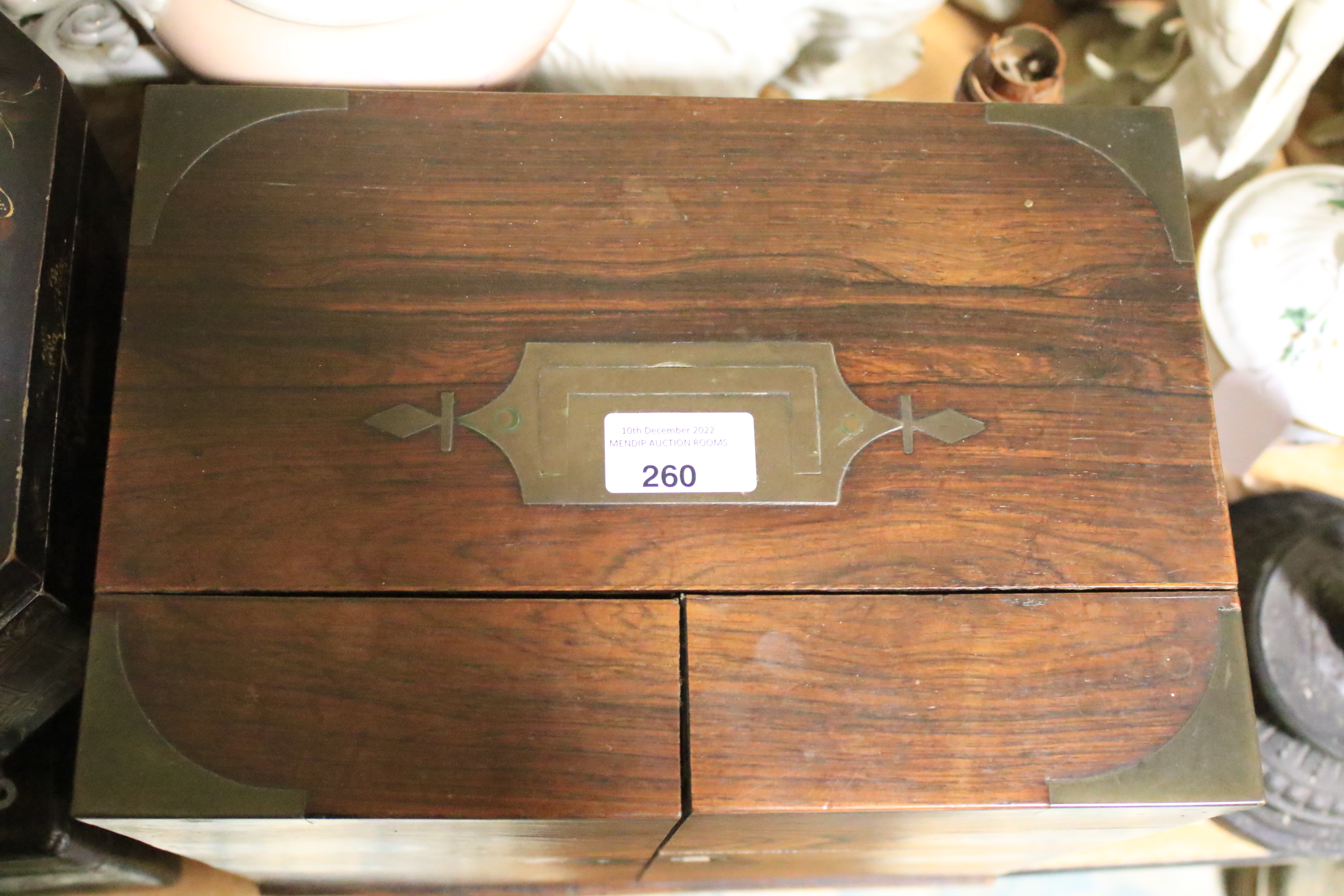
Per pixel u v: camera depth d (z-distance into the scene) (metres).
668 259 0.68
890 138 0.71
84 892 0.92
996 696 0.62
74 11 0.76
